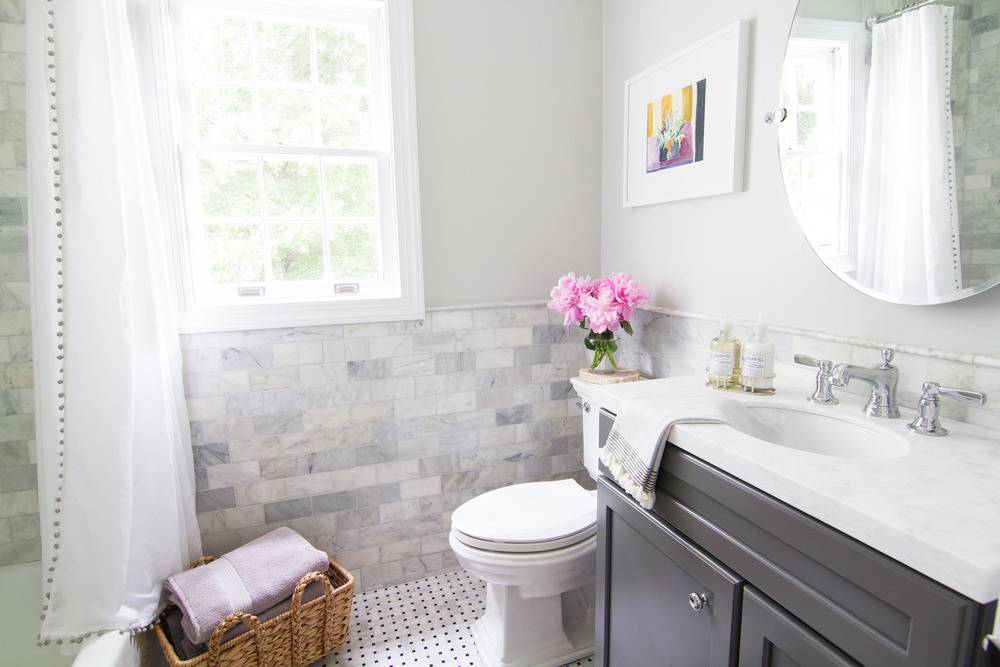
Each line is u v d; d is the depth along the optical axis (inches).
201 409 75.7
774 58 57.6
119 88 60.1
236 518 79.0
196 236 76.4
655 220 79.2
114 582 54.8
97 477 53.7
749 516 36.5
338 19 78.3
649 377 83.0
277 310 76.7
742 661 37.8
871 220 47.8
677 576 44.3
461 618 79.4
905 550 26.7
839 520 30.0
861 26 47.5
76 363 52.5
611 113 88.4
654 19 76.1
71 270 52.0
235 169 77.5
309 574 66.7
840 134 50.1
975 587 23.8
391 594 85.4
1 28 65.8
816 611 31.8
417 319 83.5
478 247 86.0
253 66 76.3
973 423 42.4
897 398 47.9
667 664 46.7
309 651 67.2
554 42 86.1
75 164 51.7
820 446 47.8
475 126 83.4
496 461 91.3
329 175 81.0
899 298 46.1
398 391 84.2
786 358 59.0
